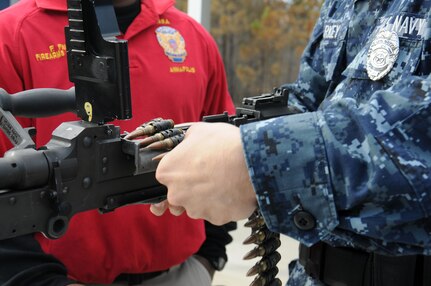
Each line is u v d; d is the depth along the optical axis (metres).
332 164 0.67
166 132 0.84
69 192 0.76
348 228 0.68
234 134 0.72
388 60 0.90
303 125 0.69
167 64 1.55
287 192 0.68
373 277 0.94
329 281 1.02
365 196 0.65
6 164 0.69
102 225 1.45
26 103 0.86
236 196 0.72
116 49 0.75
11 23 1.39
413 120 0.66
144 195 0.86
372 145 0.66
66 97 0.89
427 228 0.66
